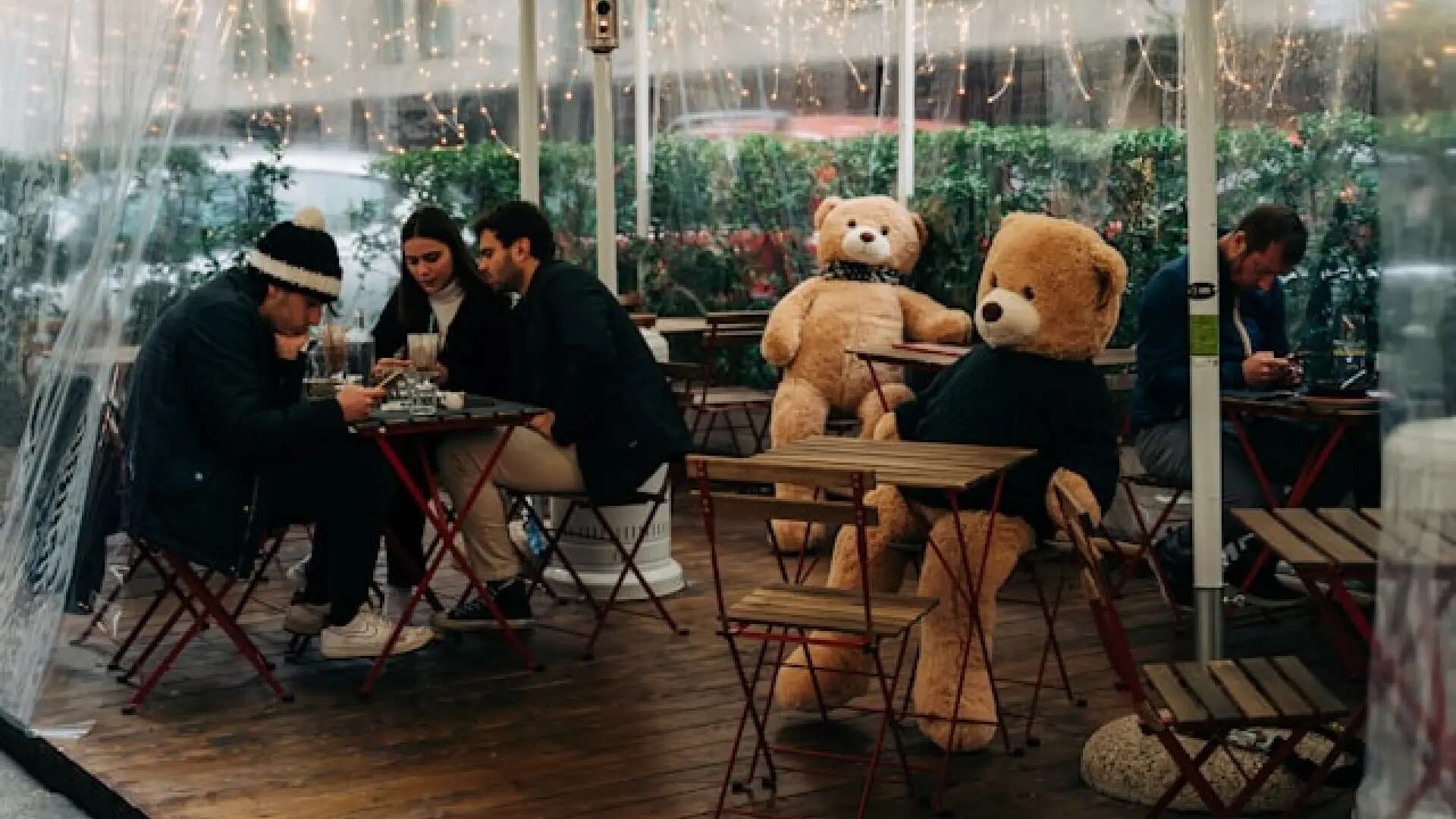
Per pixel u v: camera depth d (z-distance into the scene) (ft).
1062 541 24.30
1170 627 20.59
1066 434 16.15
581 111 39.52
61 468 17.78
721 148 36.11
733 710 17.48
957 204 27.53
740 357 34.37
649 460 19.65
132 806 14.93
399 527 21.62
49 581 17.76
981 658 16.01
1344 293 24.41
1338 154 24.72
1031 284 16.30
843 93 35.04
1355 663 13.05
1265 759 14.58
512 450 19.80
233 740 16.70
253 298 18.42
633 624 20.94
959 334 26.30
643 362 20.13
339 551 18.95
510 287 20.92
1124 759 14.85
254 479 17.90
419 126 38.81
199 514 17.54
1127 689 13.01
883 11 33.94
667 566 22.56
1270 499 19.75
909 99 31.14
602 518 20.22
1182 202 25.89
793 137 35.73
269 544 25.64
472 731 16.87
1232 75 26.58
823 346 26.11
